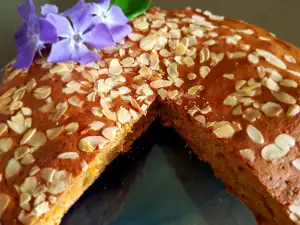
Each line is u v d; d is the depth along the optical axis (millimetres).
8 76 140
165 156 143
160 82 137
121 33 143
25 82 135
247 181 127
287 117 126
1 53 171
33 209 113
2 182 118
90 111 128
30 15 137
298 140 123
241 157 122
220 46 142
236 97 131
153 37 144
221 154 132
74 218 131
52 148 121
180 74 138
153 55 141
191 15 155
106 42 139
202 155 139
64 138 123
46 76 134
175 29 148
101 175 139
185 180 139
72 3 178
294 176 119
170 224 131
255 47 142
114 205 134
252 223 130
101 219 131
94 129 125
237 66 136
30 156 120
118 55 141
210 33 146
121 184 137
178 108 134
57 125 125
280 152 122
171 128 147
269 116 127
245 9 177
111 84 134
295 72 136
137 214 133
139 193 136
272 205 122
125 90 134
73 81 133
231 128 126
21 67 136
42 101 129
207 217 132
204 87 135
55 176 117
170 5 180
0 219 114
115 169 140
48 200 115
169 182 138
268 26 172
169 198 135
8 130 126
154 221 131
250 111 128
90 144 122
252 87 132
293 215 115
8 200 115
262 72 135
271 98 130
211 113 130
